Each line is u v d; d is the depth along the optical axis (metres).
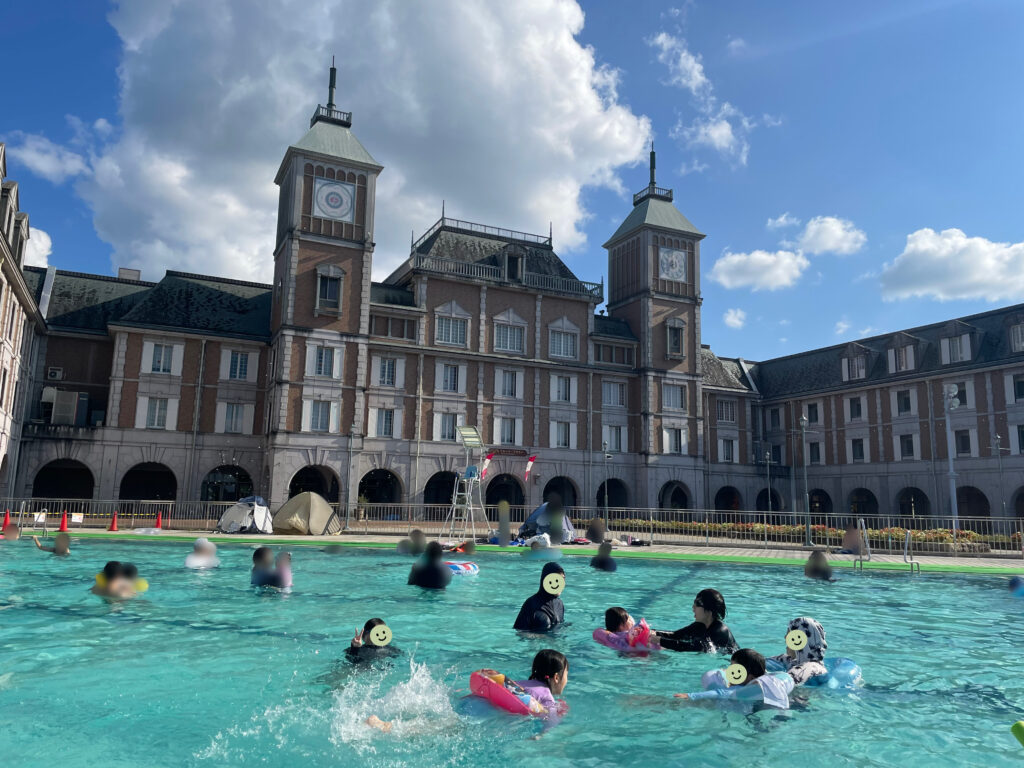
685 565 22.34
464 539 30.23
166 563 18.50
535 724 6.23
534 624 10.14
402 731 5.96
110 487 40.75
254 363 45.22
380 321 46.19
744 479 59.56
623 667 8.43
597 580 17.94
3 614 10.94
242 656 8.48
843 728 6.34
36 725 5.91
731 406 61.38
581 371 51.94
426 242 52.62
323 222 43.56
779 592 16.23
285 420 41.16
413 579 14.99
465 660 8.52
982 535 28.02
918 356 52.03
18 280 33.06
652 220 55.16
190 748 5.44
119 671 7.71
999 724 6.50
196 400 43.22
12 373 35.62
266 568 14.07
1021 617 12.88
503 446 48.50
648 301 54.00
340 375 42.91
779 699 6.95
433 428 46.59
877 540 28.02
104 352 45.03
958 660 9.18
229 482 48.25
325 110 45.75
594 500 50.72
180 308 44.69
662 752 5.64
